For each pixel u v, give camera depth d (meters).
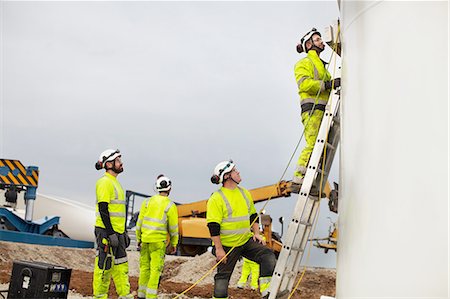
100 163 8.38
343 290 3.11
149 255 9.44
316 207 6.06
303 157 6.52
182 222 22.39
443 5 2.81
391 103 2.92
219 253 7.16
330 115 5.80
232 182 7.34
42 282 6.41
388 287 2.81
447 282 2.64
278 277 5.76
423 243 2.72
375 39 3.04
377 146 2.95
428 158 2.76
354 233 3.04
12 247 19.75
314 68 6.68
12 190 20.91
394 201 2.84
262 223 18.28
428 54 2.83
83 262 22.25
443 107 2.75
